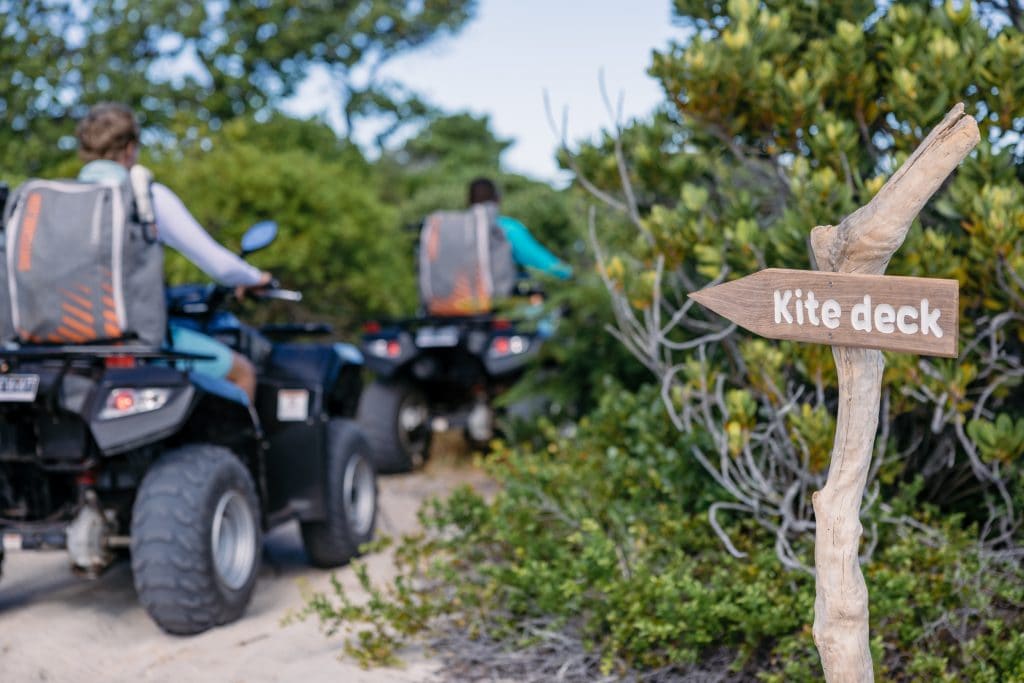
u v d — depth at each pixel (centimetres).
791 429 381
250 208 948
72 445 407
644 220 424
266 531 477
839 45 385
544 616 401
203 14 1432
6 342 417
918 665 319
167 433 402
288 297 482
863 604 226
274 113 1453
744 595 356
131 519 437
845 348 220
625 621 360
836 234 219
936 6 415
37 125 1118
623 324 410
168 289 476
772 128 407
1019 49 353
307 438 503
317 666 385
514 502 433
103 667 386
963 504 429
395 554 451
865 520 376
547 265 749
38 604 460
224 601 420
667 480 424
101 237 399
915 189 206
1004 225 333
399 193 1791
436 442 896
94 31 1290
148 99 1349
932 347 204
